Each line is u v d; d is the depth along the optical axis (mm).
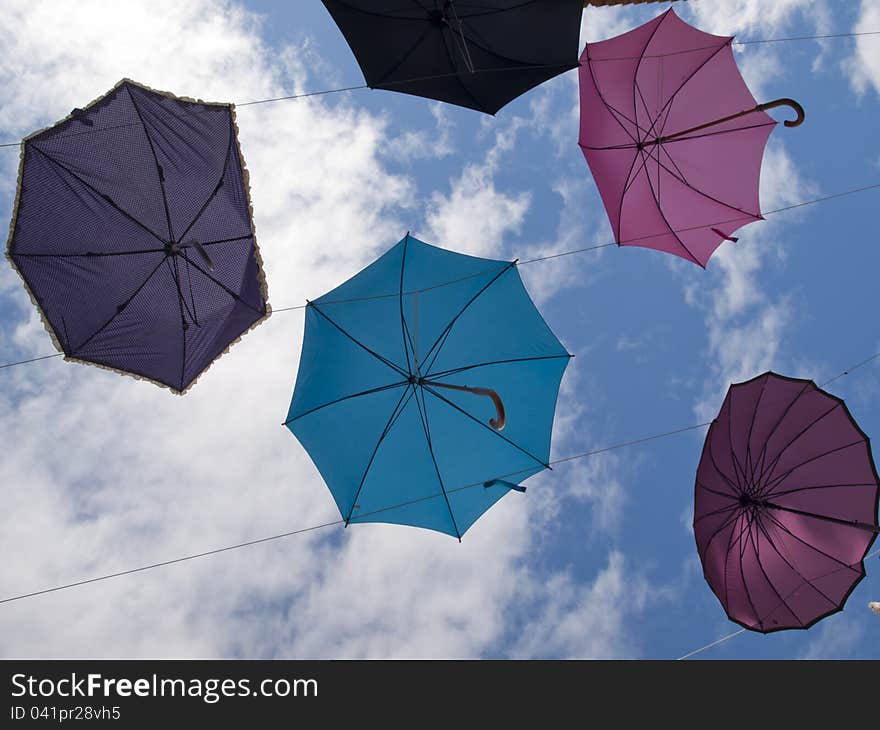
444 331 5797
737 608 5500
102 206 5125
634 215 6273
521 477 5977
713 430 5379
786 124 5492
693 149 6441
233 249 5695
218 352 5898
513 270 5906
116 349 5375
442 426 5867
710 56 6285
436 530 5973
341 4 5570
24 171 4801
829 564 5625
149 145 5141
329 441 5797
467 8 5633
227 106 5281
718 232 6496
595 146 6152
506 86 5848
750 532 5590
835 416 5531
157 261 5422
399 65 5672
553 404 6023
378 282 5734
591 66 6008
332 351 5773
